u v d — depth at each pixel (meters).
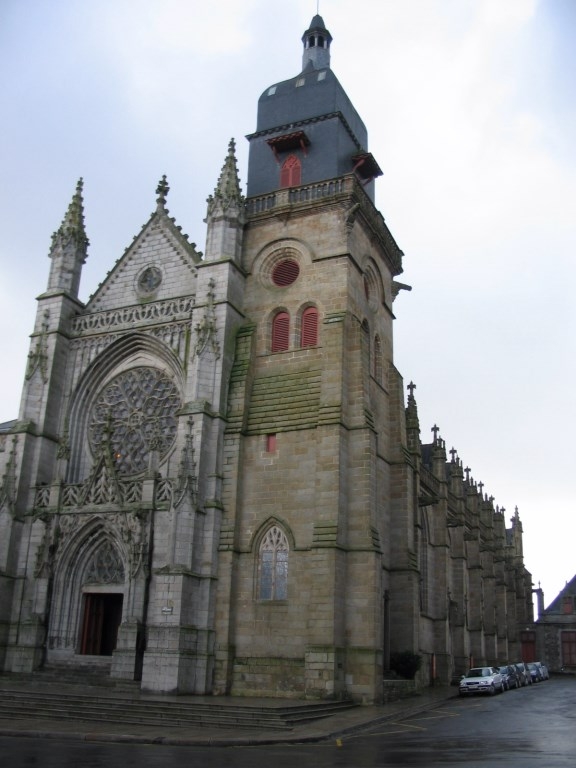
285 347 44.59
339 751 22.11
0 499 43.19
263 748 23.19
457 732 27.06
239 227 47.22
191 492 39.03
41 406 46.56
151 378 46.53
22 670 39.91
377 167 52.34
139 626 37.81
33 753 20.75
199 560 39.03
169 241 48.78
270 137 52.66
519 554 98.62
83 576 41.69
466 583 68.31
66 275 49.88
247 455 41.94
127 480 41.59
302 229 46.47
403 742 24.42
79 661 39.91
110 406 47.41
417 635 45.34
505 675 52.34
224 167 47.97
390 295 52.81
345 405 41.03
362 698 36.12
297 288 45.25
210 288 44.75
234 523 40.28
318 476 39.28
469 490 73.88
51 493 43.00
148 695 34.22
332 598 36.72
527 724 29.52
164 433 44.88
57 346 47.91
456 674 60.28
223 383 43.03
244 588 39.56
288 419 41.59
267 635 38.31
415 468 51.28
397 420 49.00
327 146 50.28
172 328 46.25
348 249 44.78
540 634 92.19
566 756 20.02
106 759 19.69
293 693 36.72
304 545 39.00
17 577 42.53
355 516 39.16
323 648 36.16
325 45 57.19
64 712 29.95
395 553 46.41
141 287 48.75
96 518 41.25
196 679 36.94
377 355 49.41
